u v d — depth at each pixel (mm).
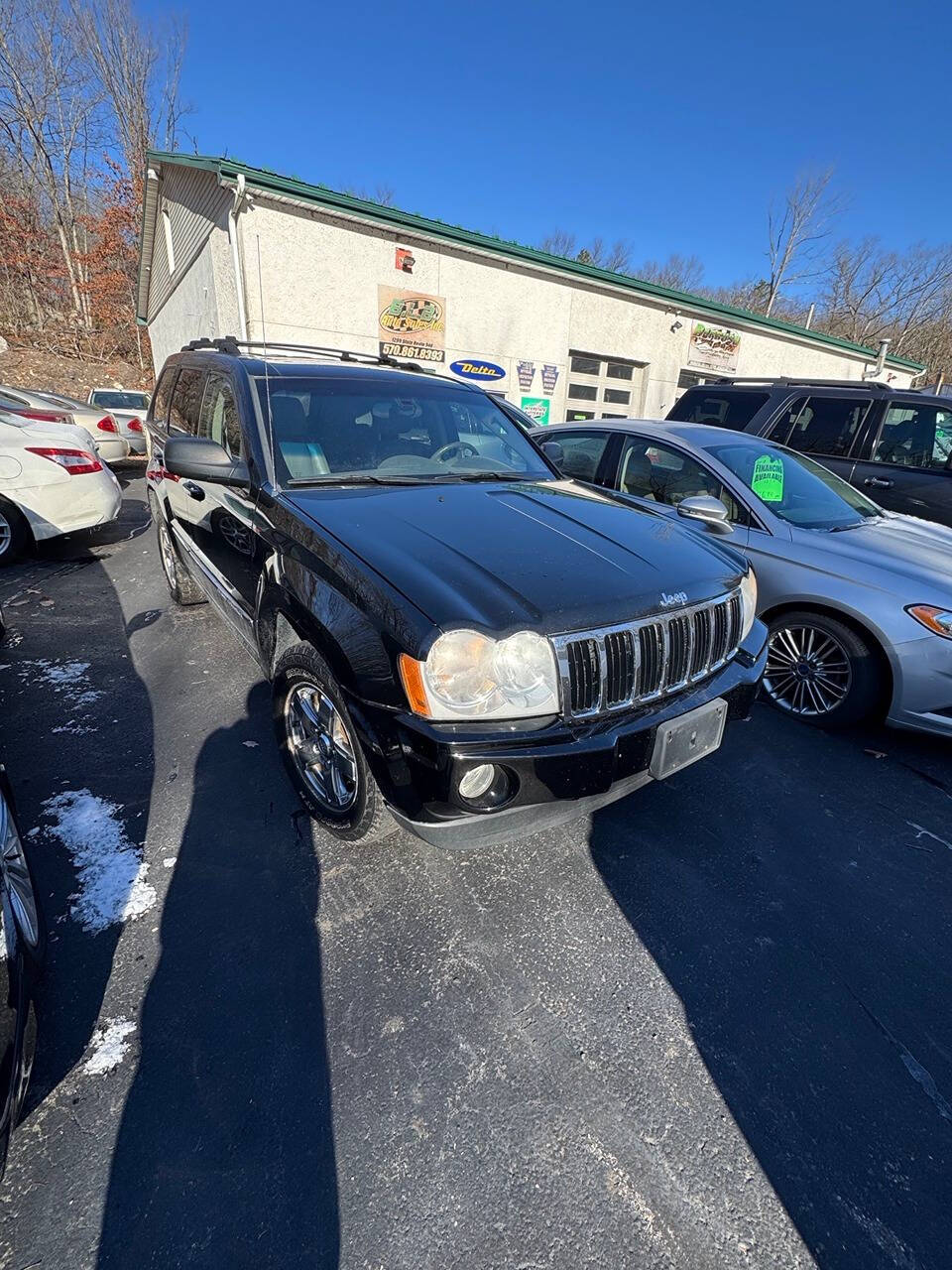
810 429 6031
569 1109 1541
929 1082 1645
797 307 36656
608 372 12680
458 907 2131
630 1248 1287
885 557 3279
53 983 1792
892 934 2111
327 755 2312
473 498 2572
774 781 2934
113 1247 1251
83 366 23812
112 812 2508
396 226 9047
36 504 5652
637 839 2496
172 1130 1457
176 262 12727
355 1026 1720
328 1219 1307
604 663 1829
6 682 3568
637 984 1885
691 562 2250
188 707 3320
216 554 3203
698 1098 1581
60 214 26234
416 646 1671
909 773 3041
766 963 1977
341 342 9125
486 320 10531
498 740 1692
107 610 4738
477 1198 1356
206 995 1786
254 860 2285
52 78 25594
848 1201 1386
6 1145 1246
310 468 2650
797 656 3496
